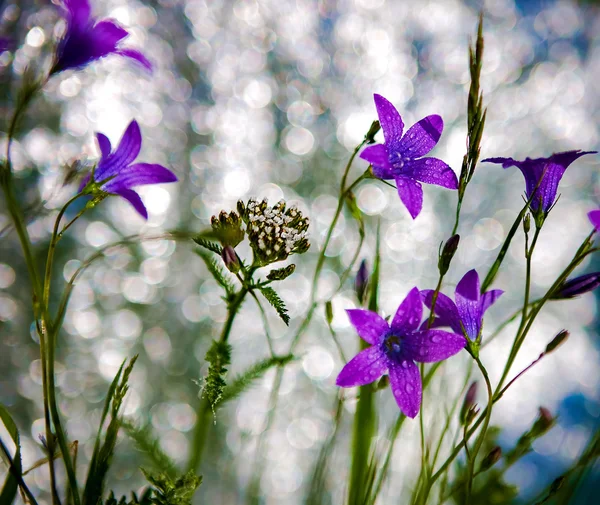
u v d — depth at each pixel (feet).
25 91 0.91
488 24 4.65
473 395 1.01
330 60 4.07
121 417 0.91
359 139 3.73
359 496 1.05
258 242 0.94
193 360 2.79
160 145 3.34
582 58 4.63
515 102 4.32
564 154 0.92
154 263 3.00
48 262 0.89
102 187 0.95
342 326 2.82
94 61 0.95
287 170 3.51
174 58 3.64
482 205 3.65
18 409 2.34
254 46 3.92
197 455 0.98
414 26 4.43
